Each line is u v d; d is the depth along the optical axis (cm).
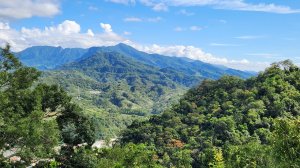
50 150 4278
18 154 4222
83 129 5416
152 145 13662
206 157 10912
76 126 5400
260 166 7338
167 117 15862
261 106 13175
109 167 7944
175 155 11950
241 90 15275
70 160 5438
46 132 4178
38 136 4050
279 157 4234
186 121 15038
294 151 4103
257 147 8188
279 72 15250
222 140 12331
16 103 4444
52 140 4247
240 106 14075
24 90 4609
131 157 9519
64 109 5366
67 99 5238
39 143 4131
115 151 9112
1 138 4084
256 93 14338
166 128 14512
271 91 13875
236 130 12325
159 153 12950
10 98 4441
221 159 9581
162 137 14038
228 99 15275
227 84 16700
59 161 5322
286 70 15612
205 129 13850
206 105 15925
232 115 13400
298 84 14438
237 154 8900
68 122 5356
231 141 11731
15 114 4234
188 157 11450
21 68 4644
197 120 14625
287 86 14100
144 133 14650
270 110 12938
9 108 4203
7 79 4494
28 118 4150
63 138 5322
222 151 10769
